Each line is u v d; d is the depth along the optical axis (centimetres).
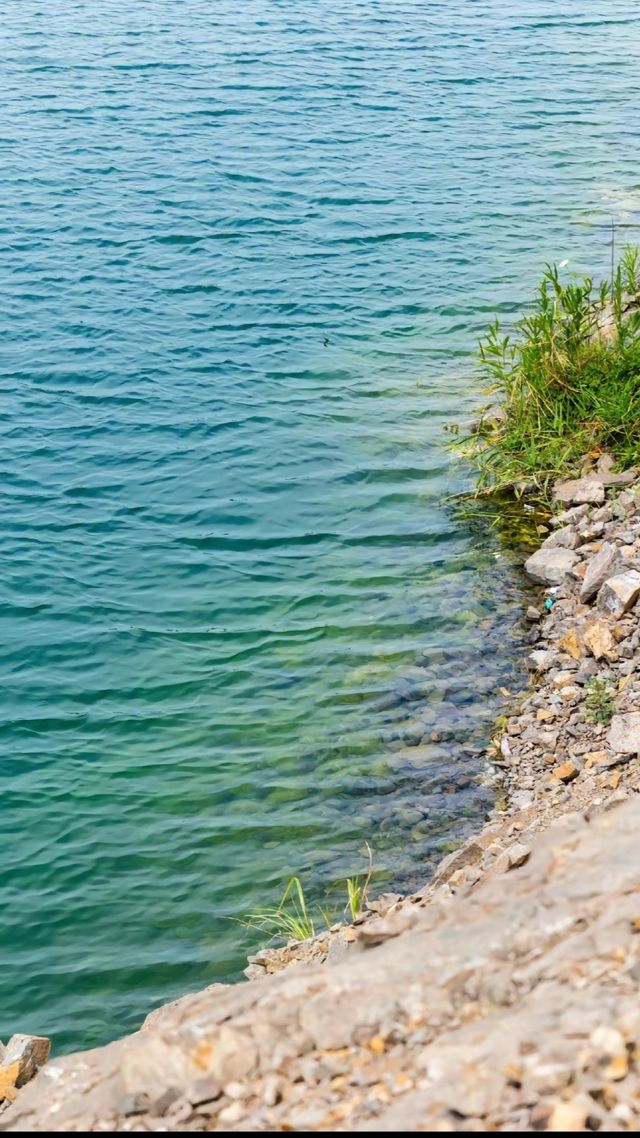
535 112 3588
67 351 2136
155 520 1655
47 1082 543
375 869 1010
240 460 1797
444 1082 415
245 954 949
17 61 4081
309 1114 429
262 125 3416
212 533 1619
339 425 1888
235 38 4469
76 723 1262
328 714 1236
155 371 2072
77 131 3334
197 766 1184
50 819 1124
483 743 1156
